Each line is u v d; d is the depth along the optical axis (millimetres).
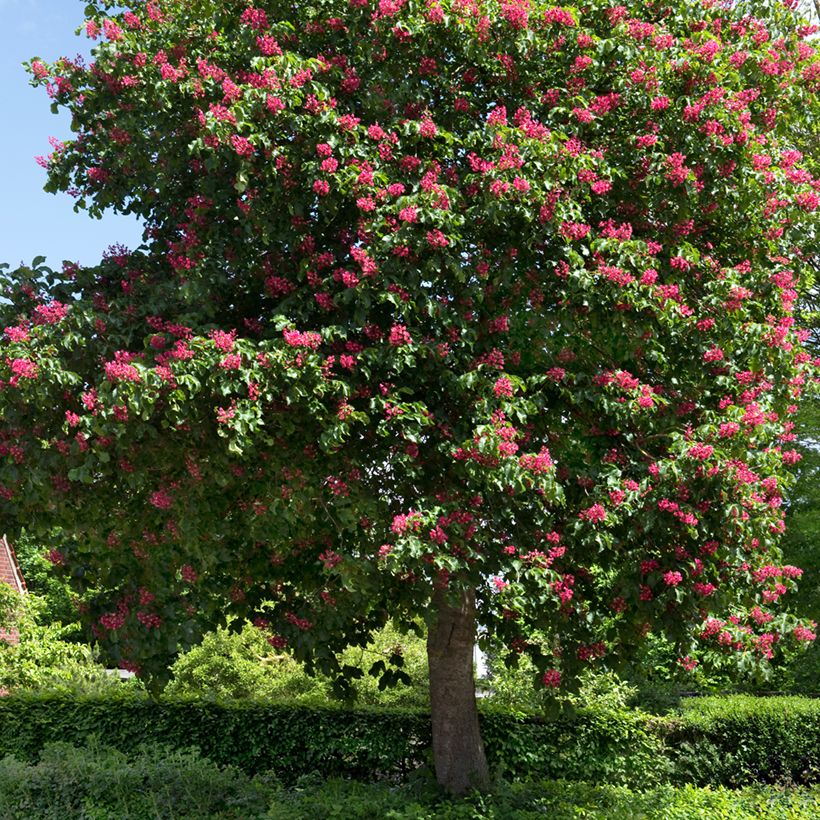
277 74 6508
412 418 6297
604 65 7059
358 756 10930
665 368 7246
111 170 7707
